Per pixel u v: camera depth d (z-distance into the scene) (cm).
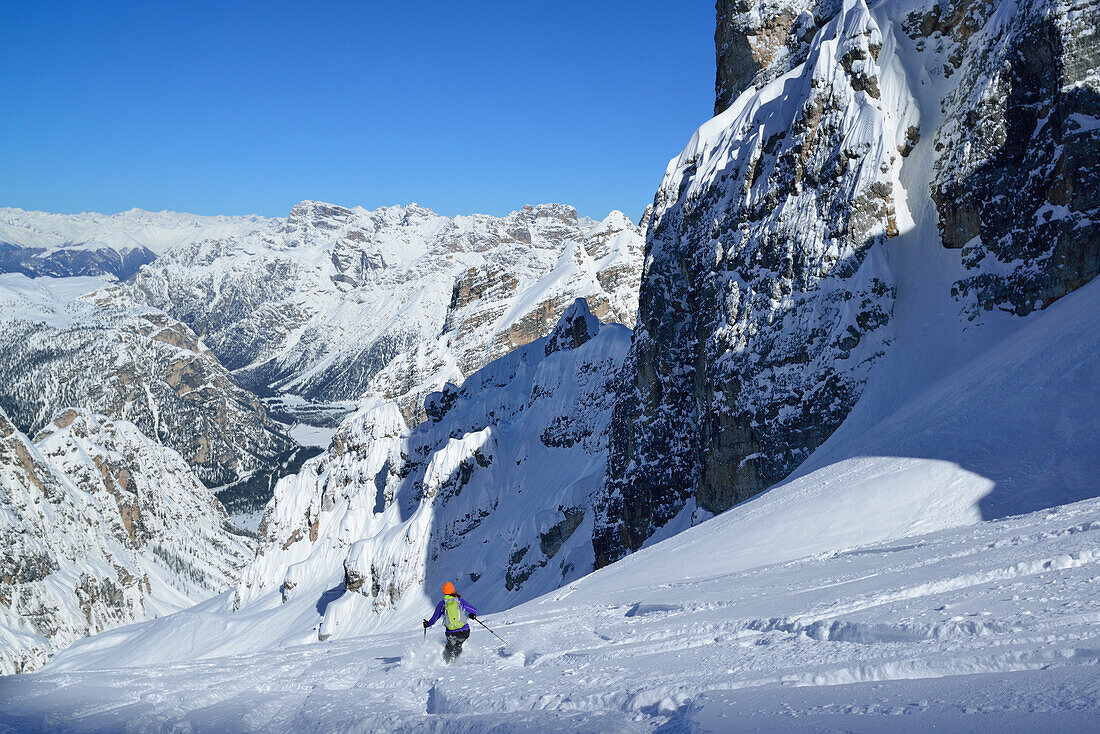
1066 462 3531
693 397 8325
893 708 741
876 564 2100
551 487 13612
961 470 3850
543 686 1237
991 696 721
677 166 8906
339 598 15062
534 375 16588
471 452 14838
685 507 8312
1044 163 5378
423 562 14025
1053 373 4203
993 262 5550
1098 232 5022
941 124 6247
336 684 1642
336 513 19075
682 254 8331
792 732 714
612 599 2703
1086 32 5275
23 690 1809
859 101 6569
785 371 6309
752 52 9550
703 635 1498
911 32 6738
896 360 5812
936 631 1038
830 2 8456
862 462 4478
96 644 19038
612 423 9606
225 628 17188
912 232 6166
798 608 1538
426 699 1388
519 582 11756
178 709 1431
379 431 19262
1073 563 1402
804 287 6397
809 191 6644
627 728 879
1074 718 615
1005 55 5716
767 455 6316
